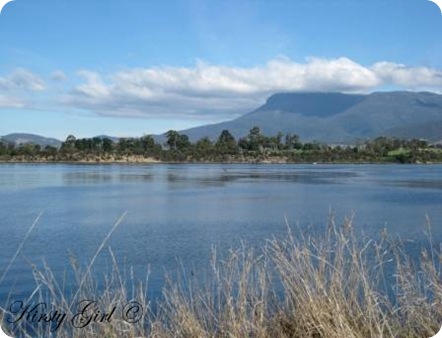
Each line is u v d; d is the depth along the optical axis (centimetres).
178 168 10938
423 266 672
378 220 2559
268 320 626
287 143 15800
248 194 4384
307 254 641
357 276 632
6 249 1794
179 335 588
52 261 1547
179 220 2647
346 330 552
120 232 2219
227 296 615
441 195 4275
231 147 15200
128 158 14138
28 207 3312
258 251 931
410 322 617
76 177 7088
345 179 6875
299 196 4178
